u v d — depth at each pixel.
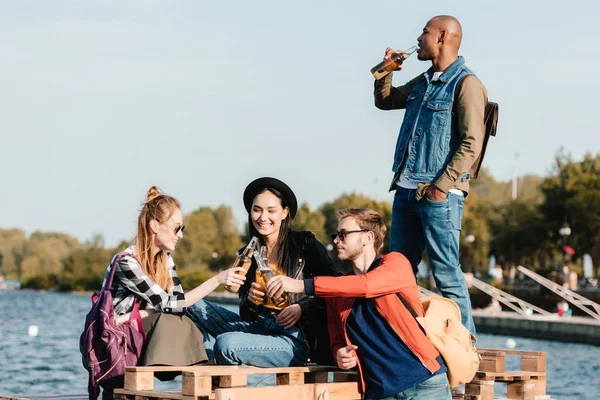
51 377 21.36
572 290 50.16
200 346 6.05
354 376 6.25
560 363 26.11
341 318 5.94
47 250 172.00
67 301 96.19
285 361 6.12
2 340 34.12
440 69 6.85
